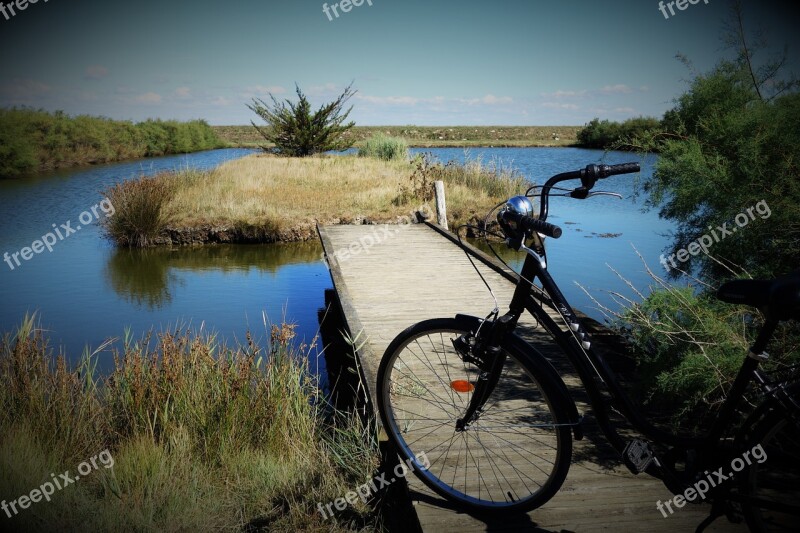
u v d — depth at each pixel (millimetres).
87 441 3775
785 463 2008
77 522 2877
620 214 16516
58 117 32625
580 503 2629
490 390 2463
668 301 3449
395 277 7332
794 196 3387
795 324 3092
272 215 14094
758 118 3479
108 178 24672
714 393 3146
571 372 4184
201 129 53531
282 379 4113
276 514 3020
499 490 2744
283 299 8828
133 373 4172
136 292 9195
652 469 2232
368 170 21500
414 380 3900
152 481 3229
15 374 4141
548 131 107062
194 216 14039
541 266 2283
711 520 2193
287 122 29391
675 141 3893
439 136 89438
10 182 23203
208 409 3877
